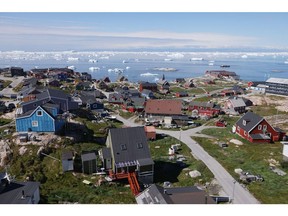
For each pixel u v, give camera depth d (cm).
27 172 4509
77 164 4875
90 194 4081
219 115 9744
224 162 5459
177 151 6203
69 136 5641
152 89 14725
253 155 5816
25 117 5450
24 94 9381
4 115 7200
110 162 4816
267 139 6706
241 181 4600
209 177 4778
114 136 4931
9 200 3134
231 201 3962
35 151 4953
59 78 15012
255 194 4175
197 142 6794
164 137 7188
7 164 4766
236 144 6575
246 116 7419
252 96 12638
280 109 10406
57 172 4588
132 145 4909
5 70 16200
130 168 4691
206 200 3294
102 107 9631
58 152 5097
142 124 8350
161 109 8825
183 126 8319
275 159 5559
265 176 4791
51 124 5512
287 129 8056
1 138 5372
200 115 9700
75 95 10338
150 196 3409
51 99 7306
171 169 5250
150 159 4784
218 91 14925
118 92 12394
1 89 11469
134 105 10100
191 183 4628
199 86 16975
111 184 4431
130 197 4069
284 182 4559
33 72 15462
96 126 7062
